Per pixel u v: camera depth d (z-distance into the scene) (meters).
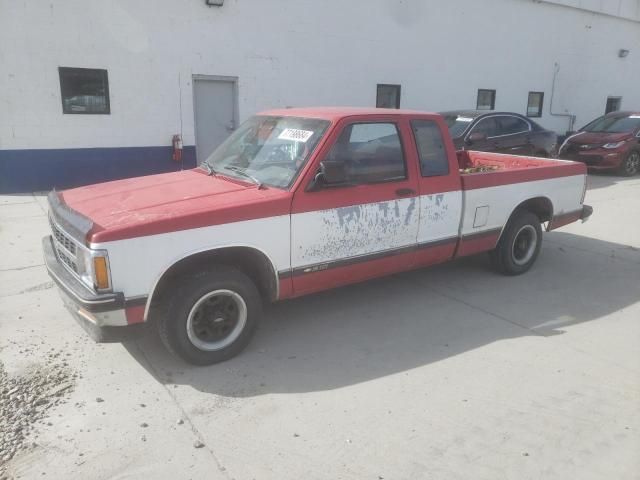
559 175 6.27
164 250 3.65
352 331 4.71
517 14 16.75
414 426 3.37
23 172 10.24
